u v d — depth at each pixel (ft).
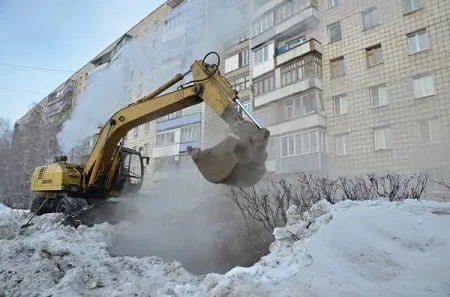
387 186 25.30
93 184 26.84
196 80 18.72
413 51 40.96
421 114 39.11
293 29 52.29
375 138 42.29
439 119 37.78
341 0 48.34
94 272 12.89
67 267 13.66
